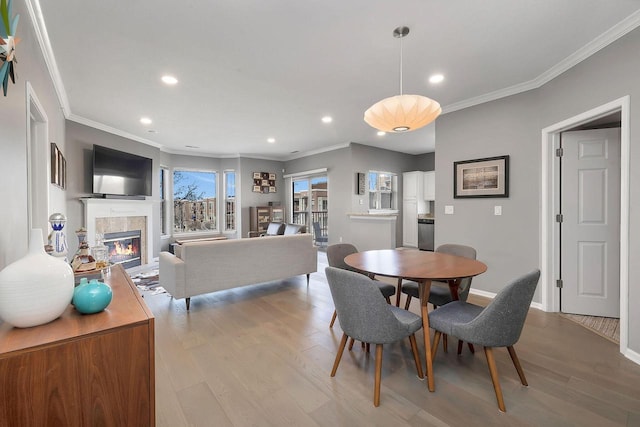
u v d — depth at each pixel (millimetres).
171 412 1630
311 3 1903
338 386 1857
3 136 1372
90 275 1480
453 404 1682
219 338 2514
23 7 1742
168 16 2023
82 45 2373
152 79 3025
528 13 2023
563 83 2775
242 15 2018
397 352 2283
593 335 2520
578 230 2971
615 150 2836
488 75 2977
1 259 1300
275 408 1661
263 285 4133
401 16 2045
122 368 1040
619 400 1692
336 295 1816
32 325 993
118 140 5125
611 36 2246
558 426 1506
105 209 4688
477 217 3607
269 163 7910
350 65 2756
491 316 1616
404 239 7371
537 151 3127
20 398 883
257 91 3369
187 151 6914
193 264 3172
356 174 6293
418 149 6984
